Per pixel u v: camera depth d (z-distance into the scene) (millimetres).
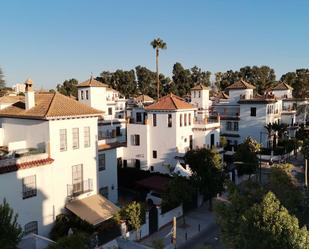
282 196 24203
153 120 50469
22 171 26812
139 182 41688
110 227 27984
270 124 63906
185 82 156250
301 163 60688
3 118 33094
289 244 15180
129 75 164625
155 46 87312
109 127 60062
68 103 32500
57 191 29969
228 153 61344
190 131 51875
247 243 15938
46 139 29422
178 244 29531
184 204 36750
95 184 33750
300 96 83125
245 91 72062
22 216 26891
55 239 28156
